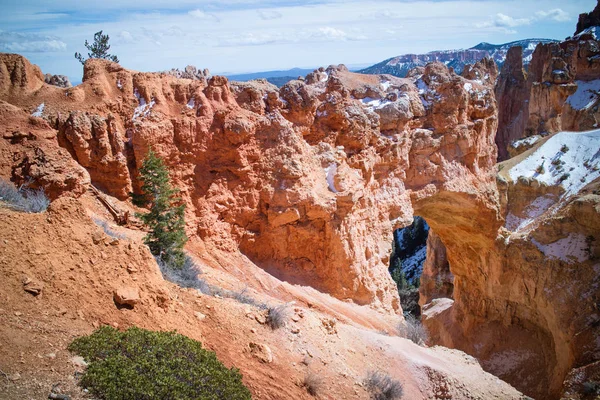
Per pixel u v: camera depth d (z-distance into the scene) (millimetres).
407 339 20656
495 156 36469
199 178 21453
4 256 9984
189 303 12945
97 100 20125
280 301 18656
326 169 24875
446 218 36469
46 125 18234
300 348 13781
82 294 10359
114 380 8492
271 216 22438
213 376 9992
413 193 31016
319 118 25859
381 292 25438
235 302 14477
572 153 48156
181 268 16078
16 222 10789
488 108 34344
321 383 12820
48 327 9234
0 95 19328
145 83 21125
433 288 55188
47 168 17000
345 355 14938
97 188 19156
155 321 11055
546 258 34219
